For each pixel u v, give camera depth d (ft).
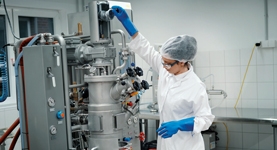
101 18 6.31
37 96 6.29
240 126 13.07
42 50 6.11
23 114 6.88
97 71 6.40
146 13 15.01
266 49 12.39
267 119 9.91
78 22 8.54
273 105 12.43
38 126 6.34
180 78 6.36
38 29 13.98
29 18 13.67
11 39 12.91
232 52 13.08
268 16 12.35
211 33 13.52
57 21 14.43
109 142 6.20
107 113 6.20
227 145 13.37
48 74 6.19
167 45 6.10
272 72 12.35
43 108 6.21
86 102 7.14
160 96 6.70
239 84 12.99
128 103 6.72
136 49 7.00
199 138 6.37
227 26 13.16
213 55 13.48
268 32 12.39
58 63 6.35
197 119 5.78
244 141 13.04
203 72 13.75
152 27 14.90
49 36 6.48
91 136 6.40
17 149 12.42
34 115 6.39
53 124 6.29
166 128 5.69
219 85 13.42
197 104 5.98
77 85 6.70
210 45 13.57
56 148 6.34
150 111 12.53
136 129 6.87
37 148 6.42
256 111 11.76
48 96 6.20
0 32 12.80
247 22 12.76
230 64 13.15
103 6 6.41
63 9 14.35
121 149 6.27
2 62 8.78
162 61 6.41
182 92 6.24
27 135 6.89
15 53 7.13
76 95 7.36
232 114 11.16
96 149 6.24
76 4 14.93
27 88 6.45
